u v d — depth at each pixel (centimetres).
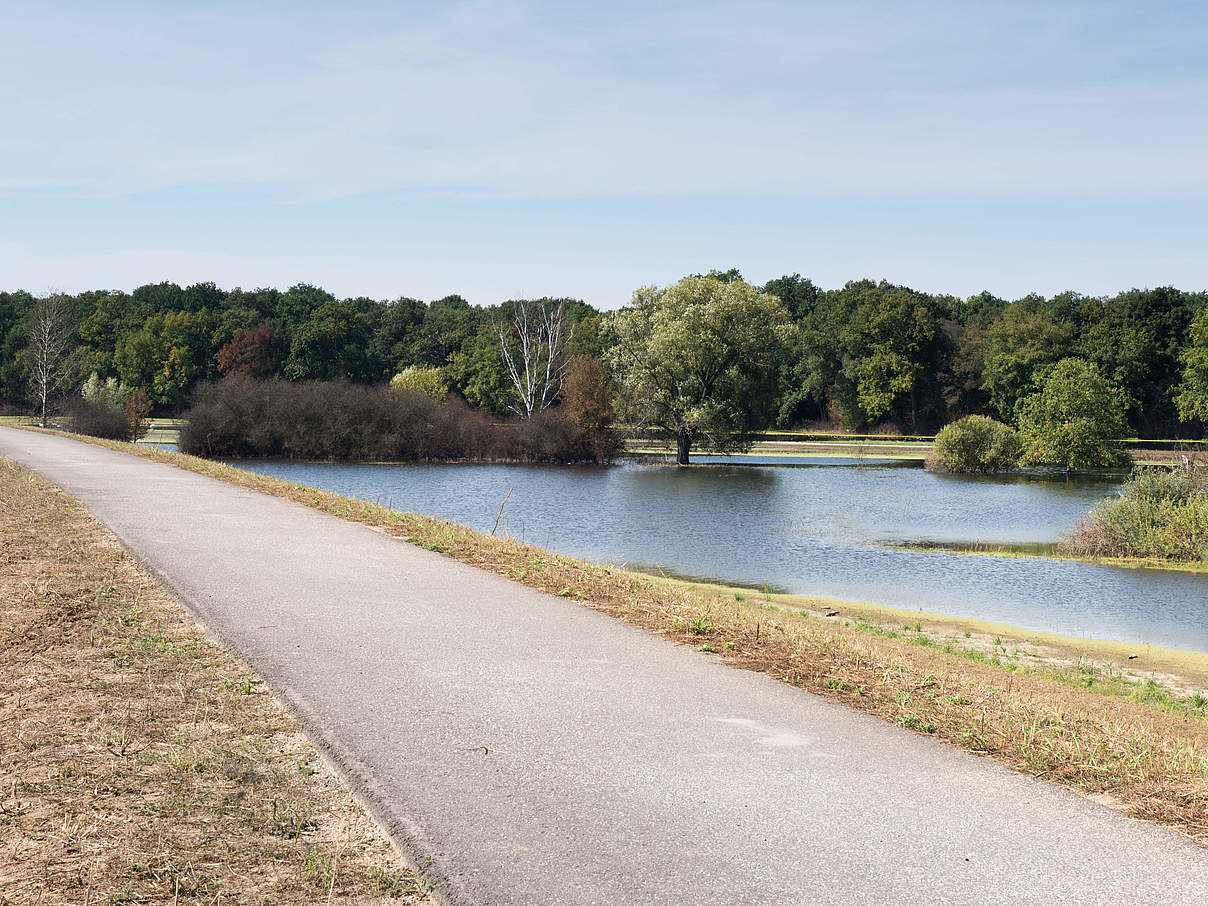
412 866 423
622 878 416
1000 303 12688
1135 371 8656
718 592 1788
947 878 423
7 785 487
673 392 5862
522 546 1423
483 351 9725
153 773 509
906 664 838
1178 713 966
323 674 703
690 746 585
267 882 406
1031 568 2355
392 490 4081
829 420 10800
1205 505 2588
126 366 10406
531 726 611
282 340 11012
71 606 862
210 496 1830
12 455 2658
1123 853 451
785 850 448
